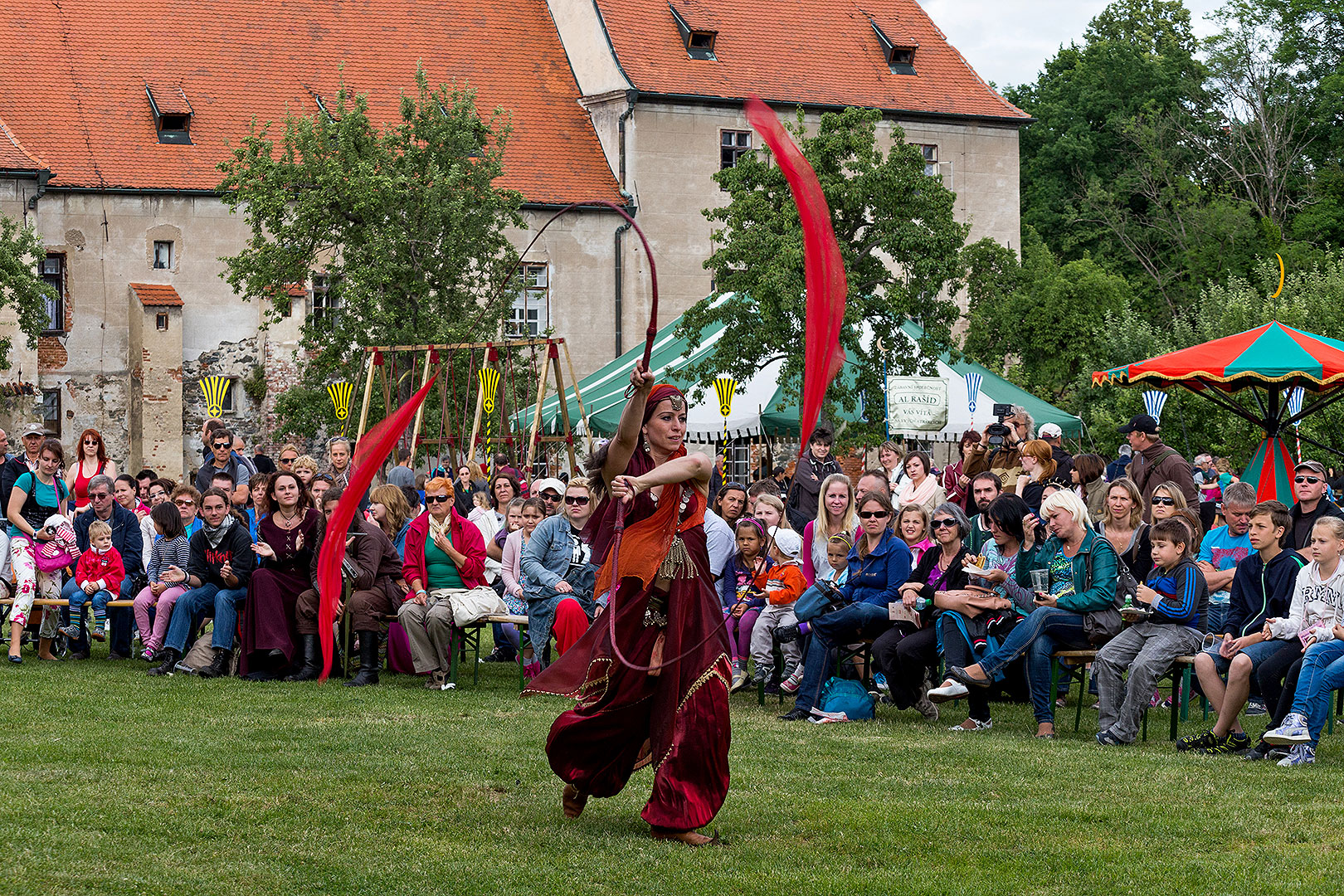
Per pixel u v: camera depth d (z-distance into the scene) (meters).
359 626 12.19
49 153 35.91
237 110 38.28
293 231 30.02
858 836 6.83
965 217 43.47
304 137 30.42
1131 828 7.07
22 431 34.56
